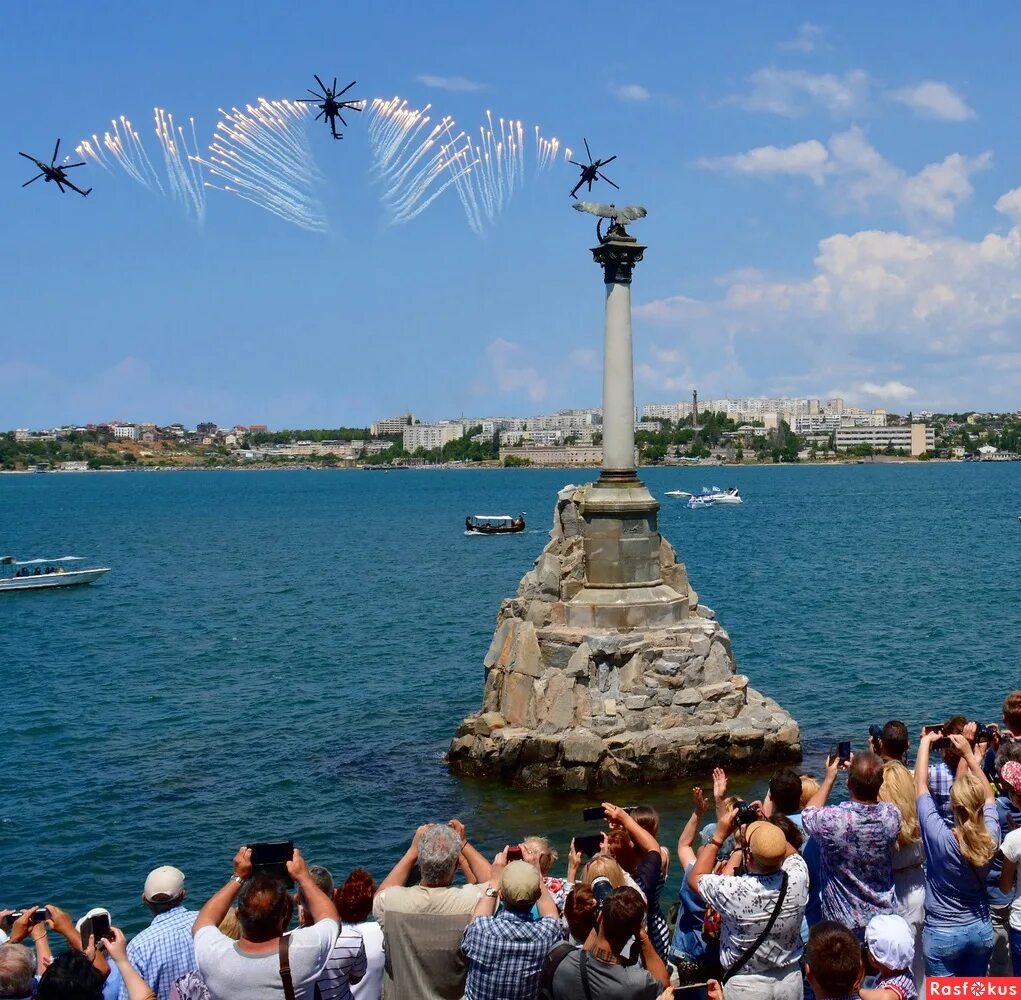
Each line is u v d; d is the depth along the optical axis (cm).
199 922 971
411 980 997
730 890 1003
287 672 4916
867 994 900
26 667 5238
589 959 922
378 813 2900
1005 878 1117
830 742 3434
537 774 3030
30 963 909
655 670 3089
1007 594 6756
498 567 9444
